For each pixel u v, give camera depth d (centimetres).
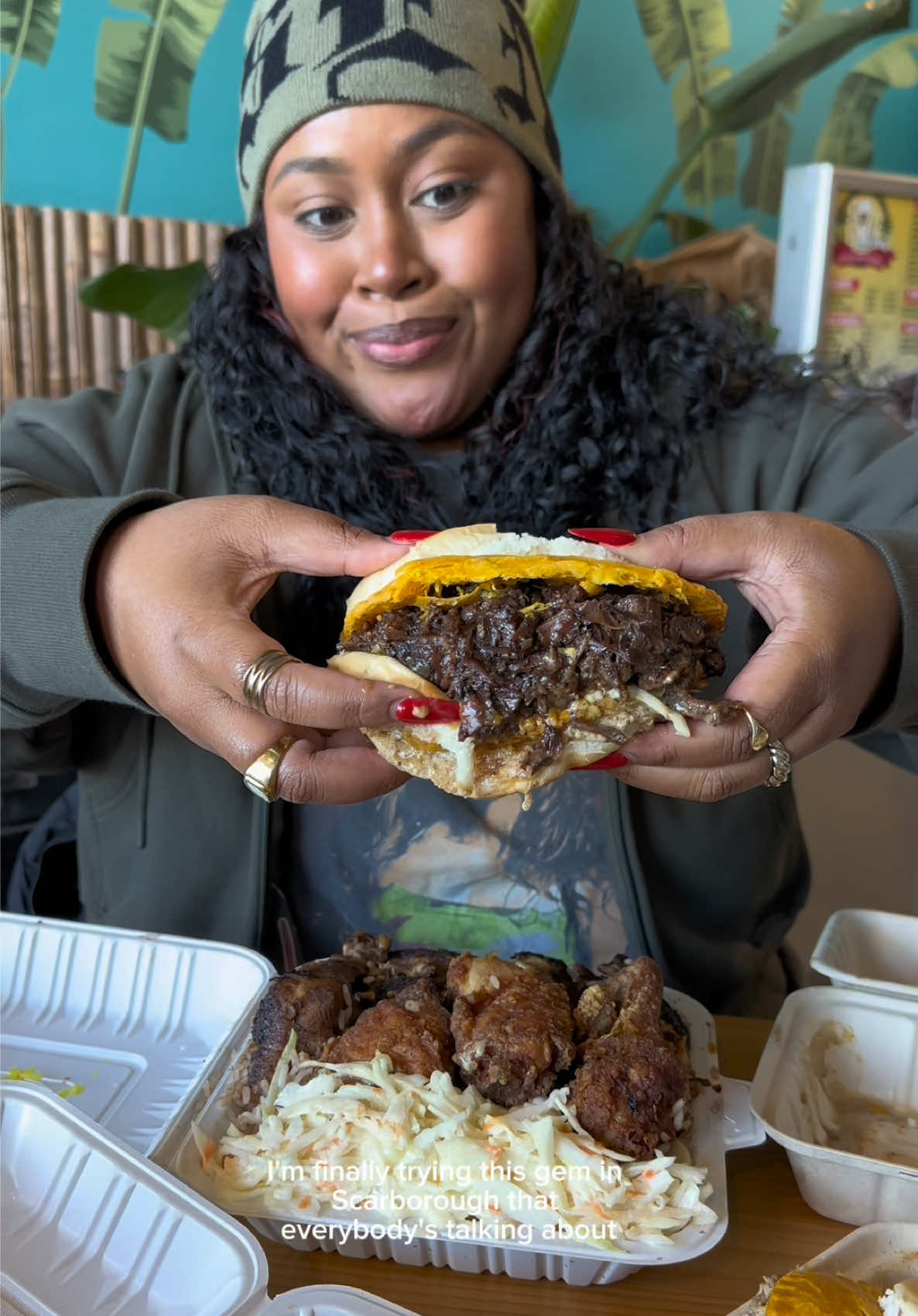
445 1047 108
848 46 227
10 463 172
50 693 133
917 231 248
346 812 168
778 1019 120
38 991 136
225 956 134
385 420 170
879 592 115
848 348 251
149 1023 133
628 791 162
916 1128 112
